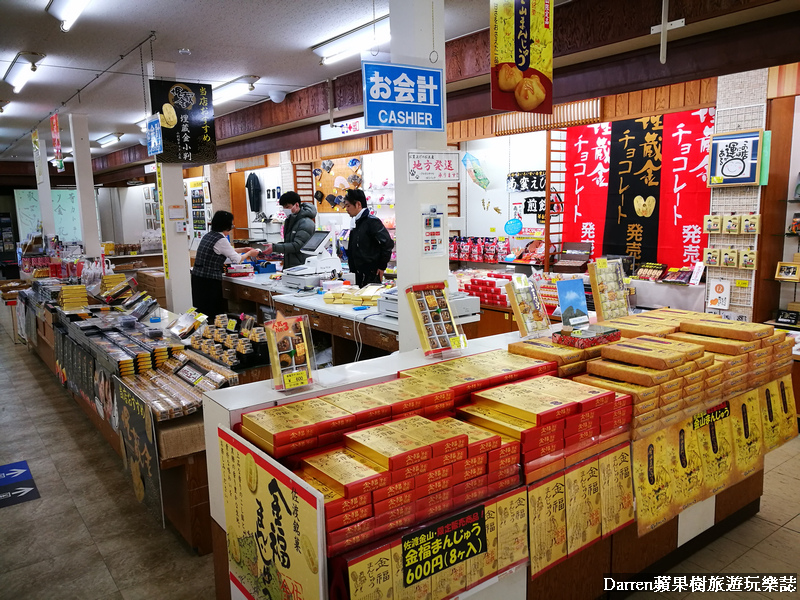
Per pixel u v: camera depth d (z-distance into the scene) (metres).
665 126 5.38
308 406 1.92
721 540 2.82
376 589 1.48
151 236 12.07
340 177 9.40
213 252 6.21
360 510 1.48
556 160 6.37
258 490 1.71
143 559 2.82
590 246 5.97
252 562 1.82
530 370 2.35
